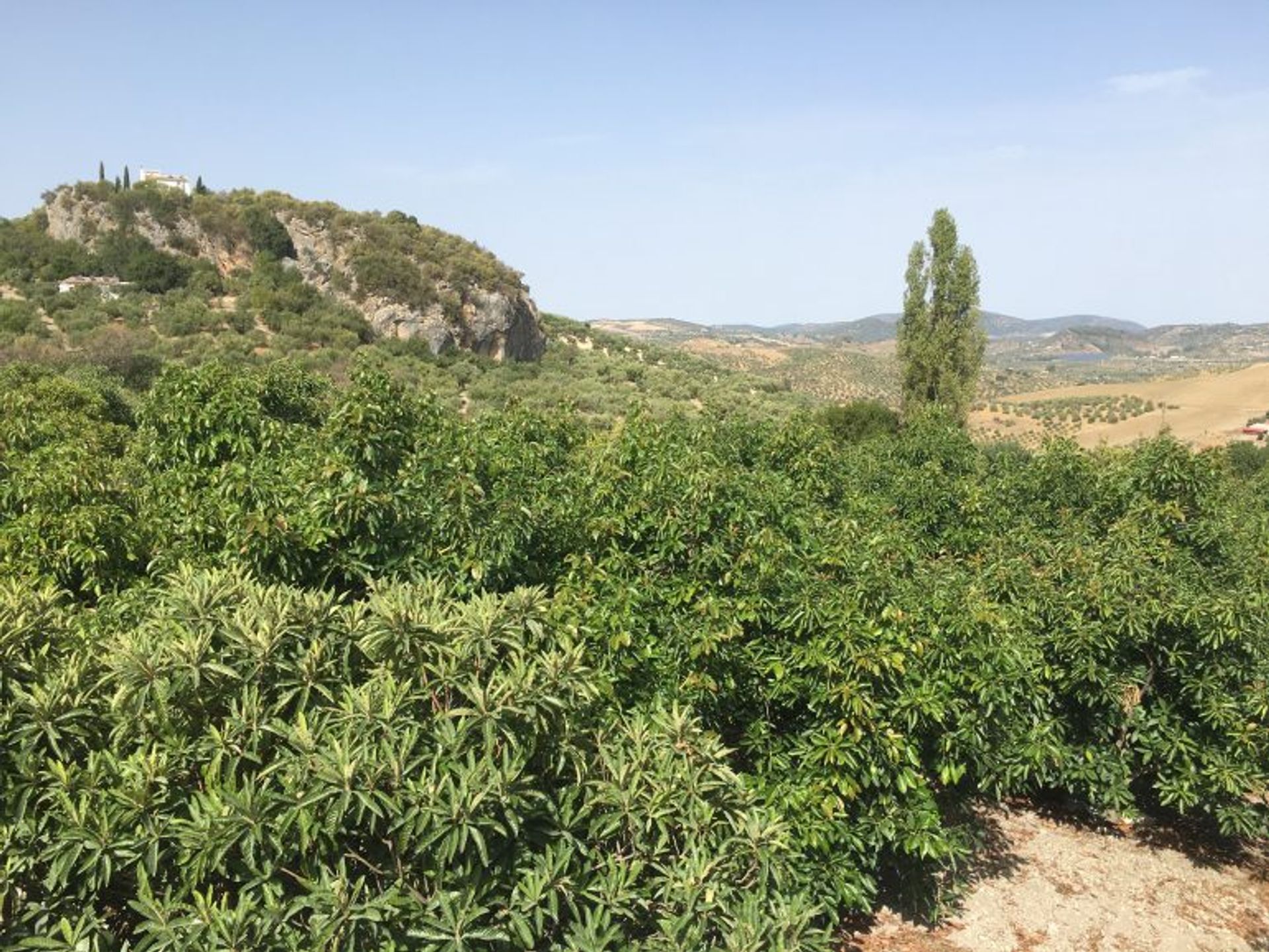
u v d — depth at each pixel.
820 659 5.12
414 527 5.62
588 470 7.02
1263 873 6.77
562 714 3.51
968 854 6.60
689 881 3.45
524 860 3.24
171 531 6.39
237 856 2.96
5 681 3.17
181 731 3.25
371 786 2.89
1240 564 7.29
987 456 12.36
